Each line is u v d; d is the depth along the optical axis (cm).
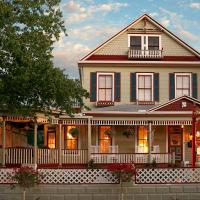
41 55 2211
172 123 2975
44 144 3266
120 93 3381
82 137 3272
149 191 2166
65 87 2211
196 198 2180
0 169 2145
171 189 2177
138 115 2969
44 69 2175
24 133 3281
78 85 2314
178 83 3403
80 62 3362
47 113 2428
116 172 2131
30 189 2133
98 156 2966
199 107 2966
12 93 2170
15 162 2680
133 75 3391
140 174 2181
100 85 3378
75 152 2950
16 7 2222
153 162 2811
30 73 2131
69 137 3266
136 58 3394
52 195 2139
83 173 2169
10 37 2122
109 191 2158
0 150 2672
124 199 2153
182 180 2197
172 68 3409
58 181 2161
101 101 3344
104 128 3288
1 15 2125
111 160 2967
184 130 3281
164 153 2992
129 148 3275
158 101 3378
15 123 3062
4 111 2355
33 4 2211
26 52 2150
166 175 2189
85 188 2155
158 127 3309
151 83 3388
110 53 3412
